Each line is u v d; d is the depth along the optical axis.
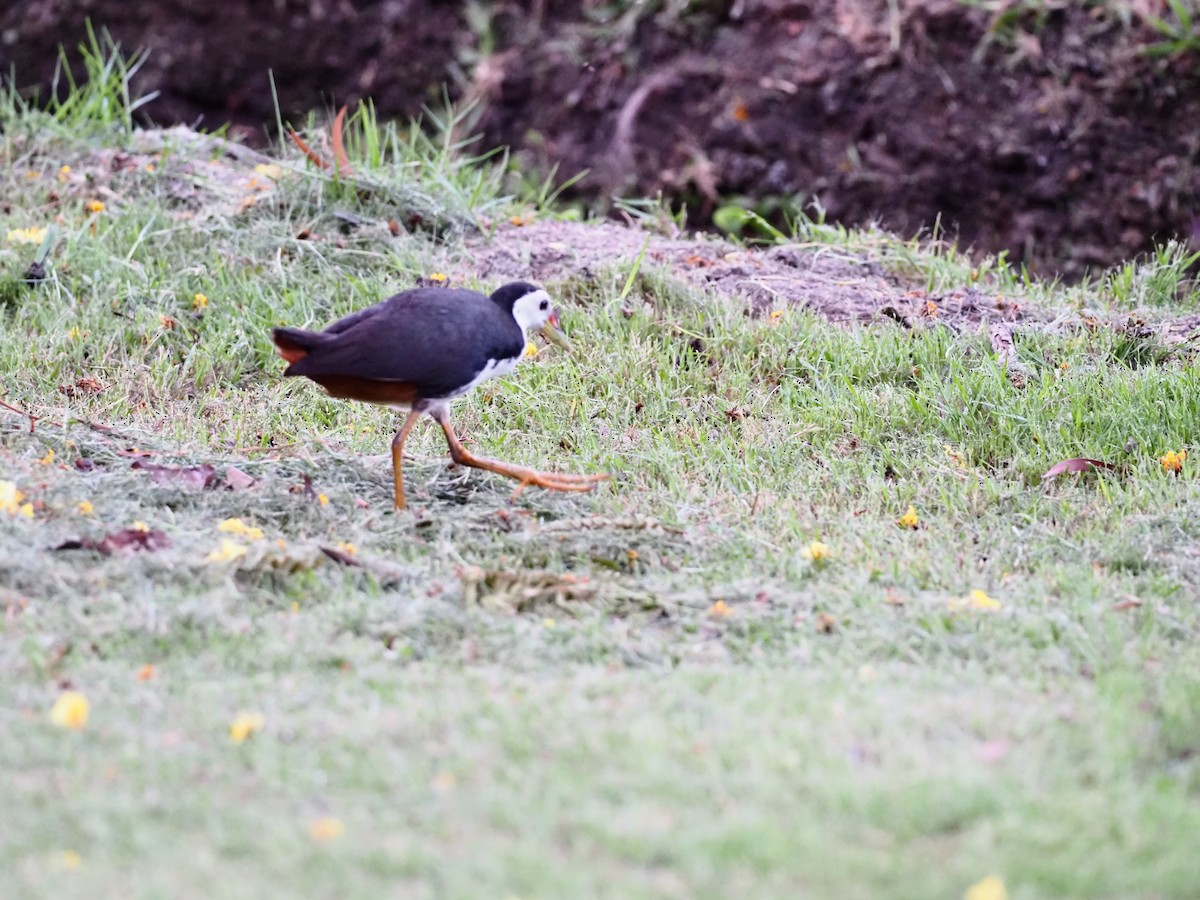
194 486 9.50
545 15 21.39
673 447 10.93
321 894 5.22
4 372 11.62
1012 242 18.34
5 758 6.14
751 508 9.76
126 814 5.72
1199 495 9.88
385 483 10.05
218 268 13.29
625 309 13.05
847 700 6.86
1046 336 12.48
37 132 16.11
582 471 10.43
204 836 5.61
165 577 8.02
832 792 5.85
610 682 7.04
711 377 12.15
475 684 7.04
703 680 7.14
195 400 11.71
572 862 5.44
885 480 10.43
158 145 16.09
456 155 20.81
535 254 14.27
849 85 19.08
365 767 6.09
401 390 9.36
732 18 20.11
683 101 19.97
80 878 5.30
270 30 22.06
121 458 10.01
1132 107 18.12
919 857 5.50
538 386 11.85
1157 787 6.12
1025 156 18.28
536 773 6.07
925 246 16.36
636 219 19.53
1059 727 6.60
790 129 19.22
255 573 8.16
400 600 8.00
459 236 14.56
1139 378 11.55
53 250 13.55
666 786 5.93
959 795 5.83
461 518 9.43
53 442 10.10
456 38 21.77
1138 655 7.50
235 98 22.16
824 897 5.22
